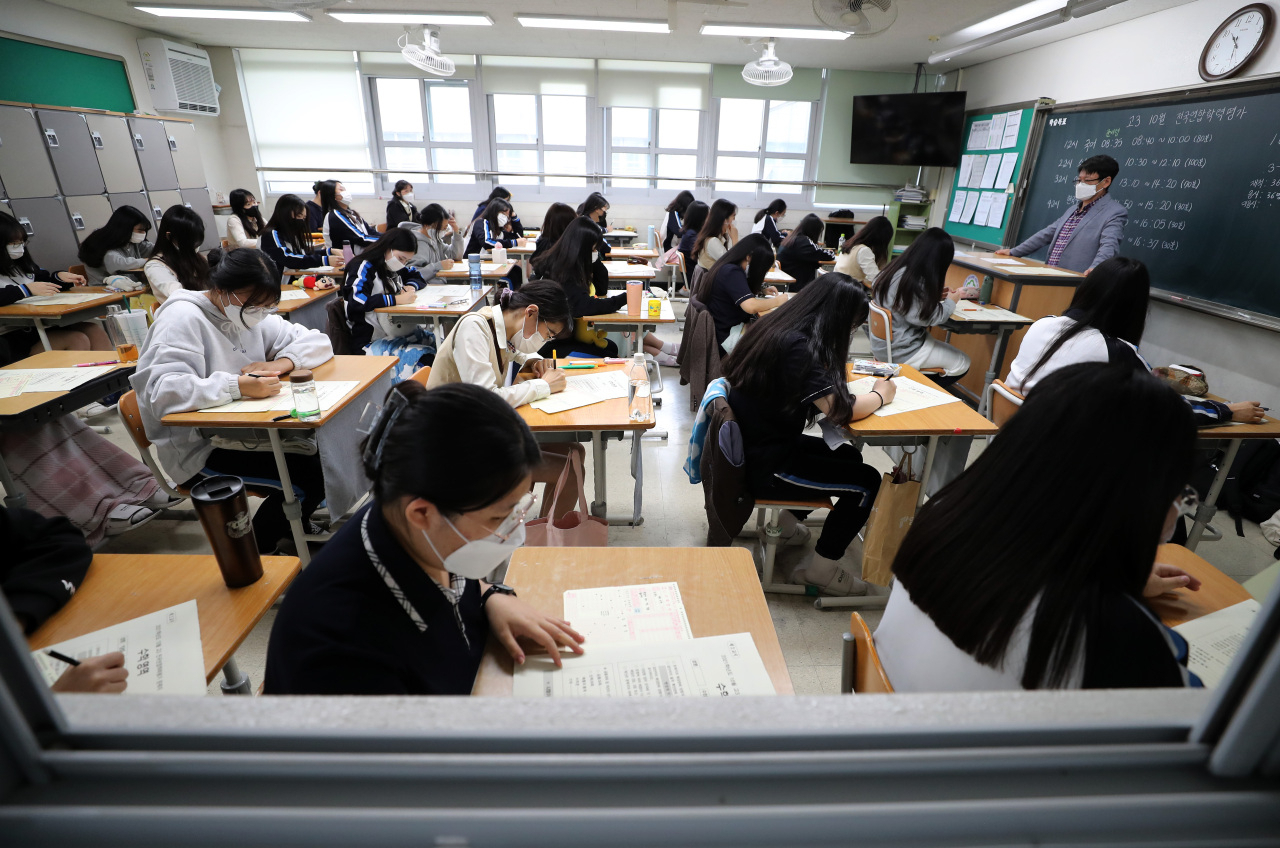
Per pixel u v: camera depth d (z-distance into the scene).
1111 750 0.30
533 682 0.90
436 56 5.62
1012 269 3.91
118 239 4.33
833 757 0.29
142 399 1.93
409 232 3.53
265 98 7.77
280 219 5.02
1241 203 3.66
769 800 0.29
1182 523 2.01
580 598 1.10
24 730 0.27
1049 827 0.29
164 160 6.32
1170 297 4.07
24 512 1.12
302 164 8.04
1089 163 3.87
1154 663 0.68
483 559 0.86
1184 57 4.25
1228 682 0.28
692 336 3.30
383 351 3.63
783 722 0.31
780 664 0.95
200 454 2.01
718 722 0.31
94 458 2.41
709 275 3.58
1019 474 0.73
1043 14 4.85
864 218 8.48
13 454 2.17
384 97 7.85
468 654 0.92
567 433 2.23
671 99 7.92
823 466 2.01
